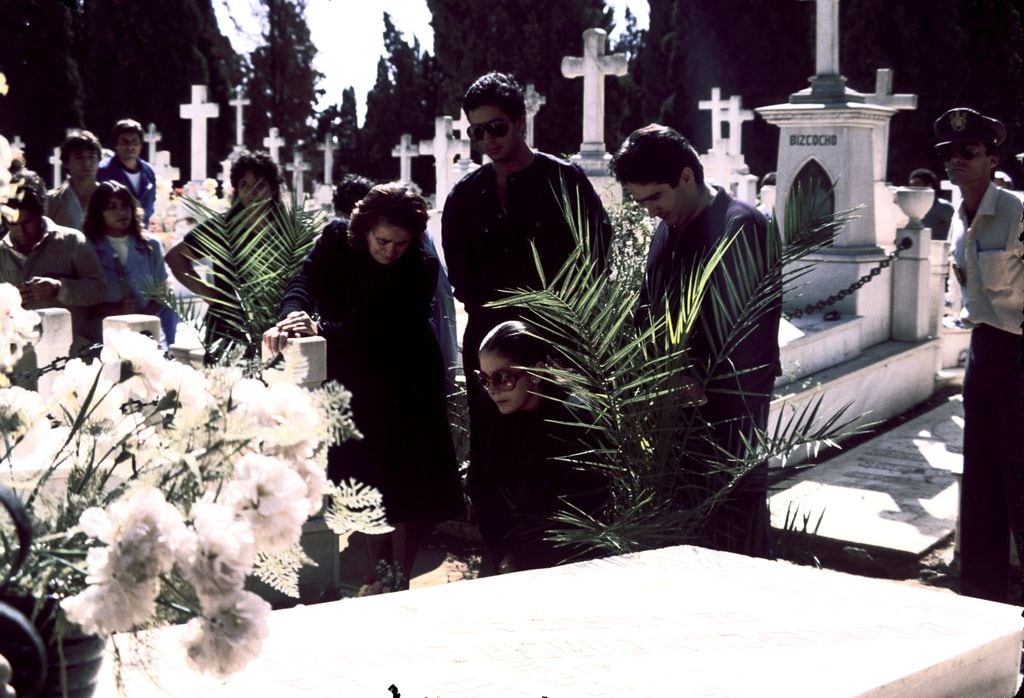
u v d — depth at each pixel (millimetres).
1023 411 4801
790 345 7410
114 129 9234
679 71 27047
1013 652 2619
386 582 4496
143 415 1994
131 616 1557
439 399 4703
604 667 2293
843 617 2652
